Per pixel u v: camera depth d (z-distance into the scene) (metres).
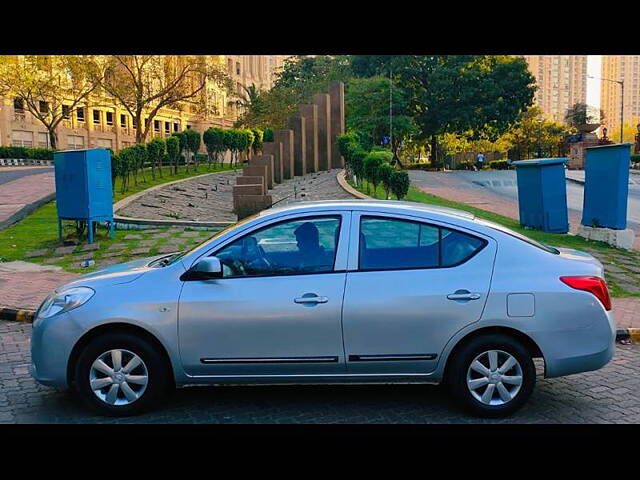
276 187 23.92
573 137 56.50
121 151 19.11
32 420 4.90
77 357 4.96
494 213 18.11
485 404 4.85
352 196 18.33
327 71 55.91
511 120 53.78
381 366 4.83
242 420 4.89
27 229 14.72
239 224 5.19
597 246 13.09
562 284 4.84
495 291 4.79
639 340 7.45
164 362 4.92
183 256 5.16
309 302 4.79
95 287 4.98
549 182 14.57
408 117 49.53
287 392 5.54
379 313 4.78
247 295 4.82
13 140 54.53
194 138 28.58
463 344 4.85
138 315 4.81
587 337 4.83
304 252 4.97
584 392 5.59
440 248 4.95
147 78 45.09
